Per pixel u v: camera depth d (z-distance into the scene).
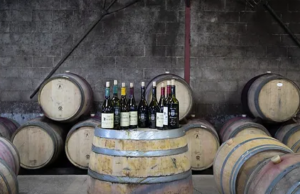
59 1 5.65
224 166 2.95
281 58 5.70
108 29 5.66
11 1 5.64
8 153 3.57
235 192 2.75
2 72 5.64
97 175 2.61
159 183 2.52
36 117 5.13
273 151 2.76
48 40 5.65
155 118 2.93
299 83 5.70
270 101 4.67
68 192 3.94
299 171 2.09
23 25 5.64
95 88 5.65
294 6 5.71
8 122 5.14
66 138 4.65
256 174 2.45
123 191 2.51
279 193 2.08
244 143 2.96
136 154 2.51
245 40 5.68
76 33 5.66
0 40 5.63
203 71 5.66
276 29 5.71
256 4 5.61
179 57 5.67
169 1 5.66
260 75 5.28
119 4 5.66
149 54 5.66
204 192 3.97
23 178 4.55
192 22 5.64
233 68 5.67
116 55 5.66
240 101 5.66
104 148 2.60
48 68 5.66
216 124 5.66
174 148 2.59
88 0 5.65
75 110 4.65
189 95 4.67
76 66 5.65
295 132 4.54
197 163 4.63
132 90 3.00
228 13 5.67
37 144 4.59
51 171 4.76
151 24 5.66
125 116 2.75
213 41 5.66
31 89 5.65
